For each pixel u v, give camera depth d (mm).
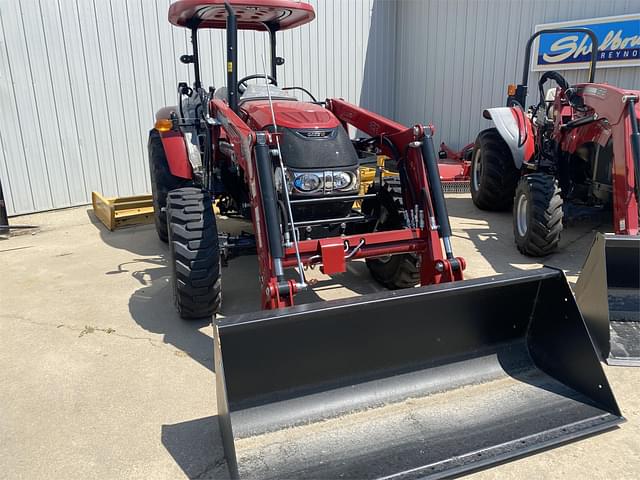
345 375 2453
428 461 2119
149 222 6180
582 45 7480
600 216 5773
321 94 8906
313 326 2301
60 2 6324
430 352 2607
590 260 3201
